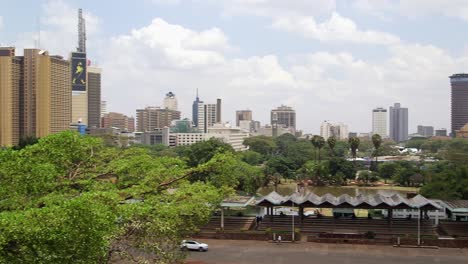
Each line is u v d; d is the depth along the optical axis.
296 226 90.69
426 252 73.94
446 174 120.25
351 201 86.62
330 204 86.56
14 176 36.53
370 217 97.81
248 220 93.38
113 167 55.22
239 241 81.75
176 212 46.25
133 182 54.81
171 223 44.81
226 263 66.88
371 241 79.44
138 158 57.19
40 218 28.16
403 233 85.56
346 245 78.81
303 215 94.94
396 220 91.31
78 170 51.84
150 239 42.97
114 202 37.94
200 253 72.88
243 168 128.25
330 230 88.75
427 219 92.56
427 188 118.06
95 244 29.44
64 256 28.41
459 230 88.06
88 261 29.62
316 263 67.06
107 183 50.59
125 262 50.81
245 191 125.25
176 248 50.97
